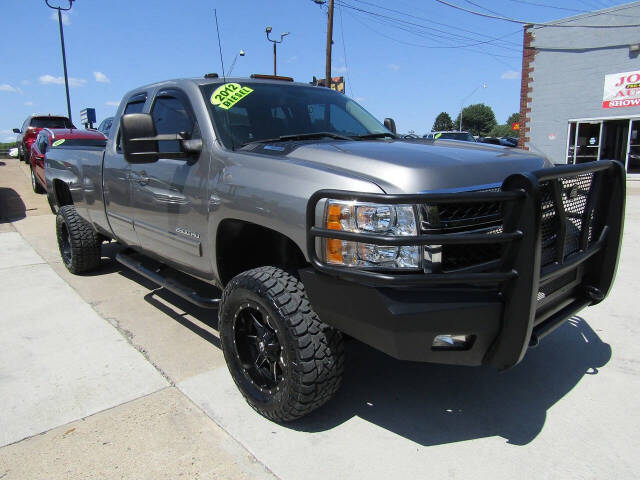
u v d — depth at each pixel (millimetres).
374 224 2164
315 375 2418
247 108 3420
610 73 15734
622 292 4613
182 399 2924
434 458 2377
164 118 3699
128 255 4715
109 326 4043
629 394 2908
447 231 2197
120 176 4148
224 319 2812
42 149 10977
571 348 3514
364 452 2430
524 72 17812
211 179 3012
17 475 2279
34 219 9156
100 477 2262
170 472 2291
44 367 3332
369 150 2650
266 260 3250
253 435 2572
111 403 2881
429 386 3062
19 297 4805
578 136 16859
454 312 2109
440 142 3289
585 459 2352
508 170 2574
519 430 2594
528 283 2109
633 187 13602
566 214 2598
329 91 4168
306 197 2387
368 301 2148
